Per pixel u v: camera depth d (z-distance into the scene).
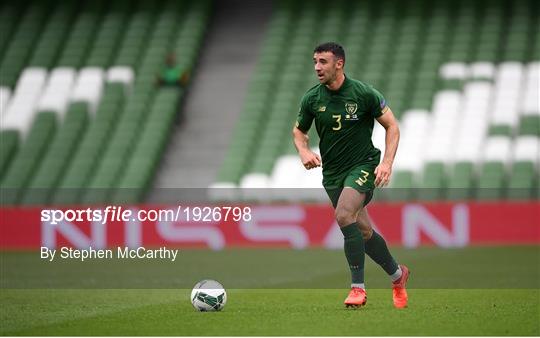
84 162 86.12
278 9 101.19
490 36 93.50
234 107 94.25
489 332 26.48
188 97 95.69
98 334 27.20
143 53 97.25
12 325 29.59
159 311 33.03
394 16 97.62
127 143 87.88
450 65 90.88
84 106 91.44
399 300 32.91
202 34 100.94
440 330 26.88
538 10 96.81
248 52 100.00
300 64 94.44
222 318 30.31
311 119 32.31
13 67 96.56
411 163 81.81
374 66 92.38
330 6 99.94
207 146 90.56
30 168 86.50
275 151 85.44
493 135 83.06
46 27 100.44
